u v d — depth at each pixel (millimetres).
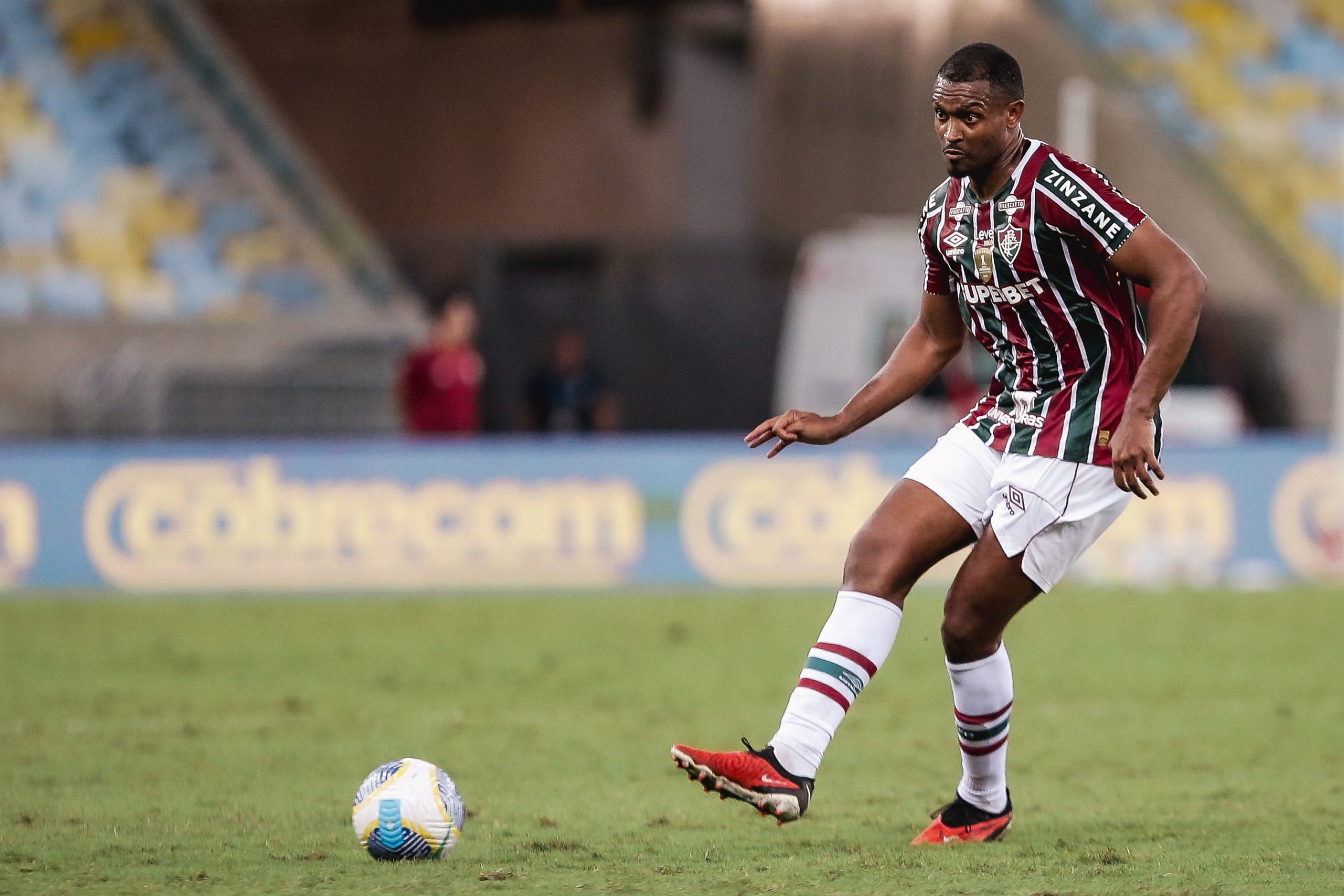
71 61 70062
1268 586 44031
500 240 65875
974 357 54125
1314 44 82812
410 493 43625
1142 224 14023
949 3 73062
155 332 59500
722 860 15109
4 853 15414
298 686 28469
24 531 42844
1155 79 78000
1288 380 70688
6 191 65500
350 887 13820
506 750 22344
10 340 57875
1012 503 14789
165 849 15586
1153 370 13922
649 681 29141
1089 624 36844
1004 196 14492
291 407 52188
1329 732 23859
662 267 65562
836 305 56969
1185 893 13430
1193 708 26156
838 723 14781
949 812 16375
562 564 43969
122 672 29969
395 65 76562
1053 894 13383
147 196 66875
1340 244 76125
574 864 14898
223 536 43125
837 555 44438
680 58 72938
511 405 64688
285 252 66500
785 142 73750
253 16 78125
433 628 36250
